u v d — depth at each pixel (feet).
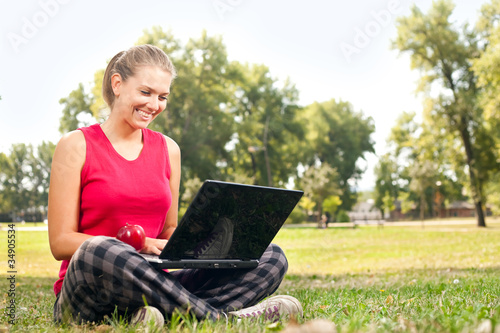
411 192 252.83
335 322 7.42
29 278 25.96
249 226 7.59
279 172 186.80
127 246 7.19
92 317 7.49
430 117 125.90
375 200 258.37
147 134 8.96
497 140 124.36
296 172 203.10
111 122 8.63
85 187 8.25
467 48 123.54
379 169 252.21
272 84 176.45
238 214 7.31
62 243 7.88
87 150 8.22
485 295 11.05
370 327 6.06
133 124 8.42
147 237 8.28
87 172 8.21
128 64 8.32
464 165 131.23
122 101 8.39
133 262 7.02
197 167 140.15
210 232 7.21
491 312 7.56
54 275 28.81
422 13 124.16
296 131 182.50
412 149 224.74
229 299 8.03
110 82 8.57
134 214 8.35
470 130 125.80
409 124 204.64
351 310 8.70
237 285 8.14
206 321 6.69
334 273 27.94
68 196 8.08
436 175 146.30
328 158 218.18
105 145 8.39
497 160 124.57
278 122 176.35
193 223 6.91
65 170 8.11
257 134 175.63
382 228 133.49
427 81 126.93
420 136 139.03
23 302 12.93
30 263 36.96
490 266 27.99
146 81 8.25
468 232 88.69
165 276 7.25
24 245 55.21
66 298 7.52
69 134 8.31
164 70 8.45
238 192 7.02
